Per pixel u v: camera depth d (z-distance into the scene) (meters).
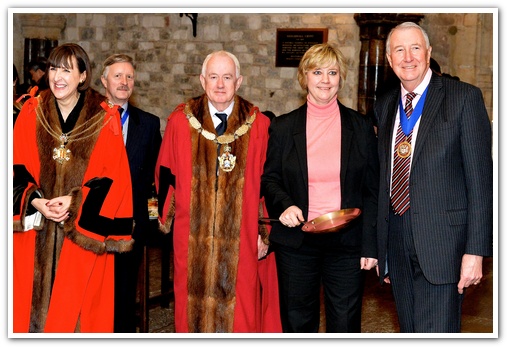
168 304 5.22
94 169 3.47
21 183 3.43
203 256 3.58
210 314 3.59
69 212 3.37
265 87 8.92
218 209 3.58
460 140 3.01
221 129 3.62
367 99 8.11
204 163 3.59
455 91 3.04
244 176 3.60
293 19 8.70
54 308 3.43
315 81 3.33
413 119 3.12
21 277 3.46
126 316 3.87
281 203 3.36
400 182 3.13
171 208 3.68
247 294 3.62
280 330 3.92
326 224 3.19
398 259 3.20
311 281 3.42
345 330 3.39
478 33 8.55
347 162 3.33
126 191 3.54
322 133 3.38
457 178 3.05
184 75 9.43
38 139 3.46
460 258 3.06
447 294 3.08
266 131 3.68
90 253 3.48
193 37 9.31
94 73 9.89
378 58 7.99
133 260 3.88
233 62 3.55
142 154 3.86
